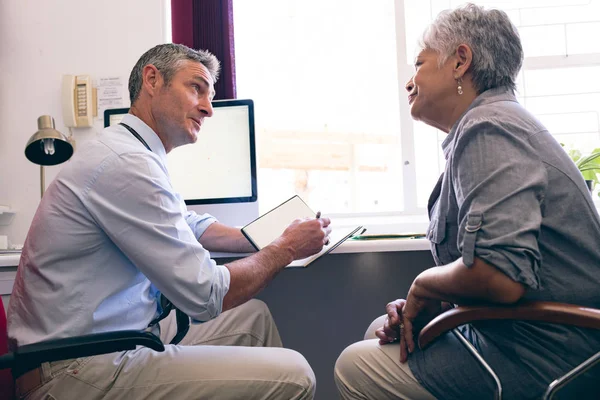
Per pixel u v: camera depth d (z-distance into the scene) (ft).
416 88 3.87
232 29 7.09
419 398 3.32
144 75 4.19
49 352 2.78
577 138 7.34
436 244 3.55
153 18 7.01
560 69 7.36
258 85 8.18
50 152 5.46
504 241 2.81
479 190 3.00
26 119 6.93
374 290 6.45
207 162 6.02
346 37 8.61
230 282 3.63
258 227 4.33
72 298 3.39
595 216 3.13
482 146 3.11
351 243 4.59
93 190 3.43
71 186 3.46
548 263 3.10
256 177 5.98
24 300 3.48
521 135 3.13
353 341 6.44
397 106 7.66
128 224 3.39
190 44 6.97
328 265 6.49
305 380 3.44
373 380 3.42
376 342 3.67
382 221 7.34
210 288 3.43
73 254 3.42
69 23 7.02
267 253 3.92
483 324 3.21
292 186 8.95
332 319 6.48
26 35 7.02
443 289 3.11
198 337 4.61
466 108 3.68
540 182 2.98
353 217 7.52
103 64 6.97
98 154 3.54
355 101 8.73
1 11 7.03
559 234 3.07
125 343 2.88
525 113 3.31
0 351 3.43
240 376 3.36
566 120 7.36
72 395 3.25
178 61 4.23
